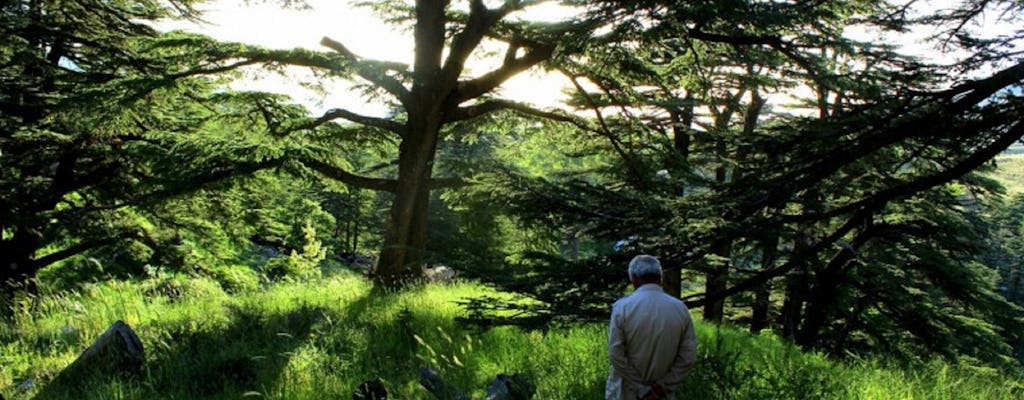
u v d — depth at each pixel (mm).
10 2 14688
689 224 5227
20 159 15141
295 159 12852
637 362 3756
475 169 13930
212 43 12258
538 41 13195
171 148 13461
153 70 16109
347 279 14109
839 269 15406
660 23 9297
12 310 9164
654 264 3955
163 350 6766
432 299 10328
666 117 17031
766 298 17062
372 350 7082
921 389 6125
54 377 6055
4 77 14219
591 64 13477
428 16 14094
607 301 5941
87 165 16359
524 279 6219
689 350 3771
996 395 6656
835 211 5594
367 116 14594
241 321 7906
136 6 17250
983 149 5031
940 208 12719
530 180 6285
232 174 13578
